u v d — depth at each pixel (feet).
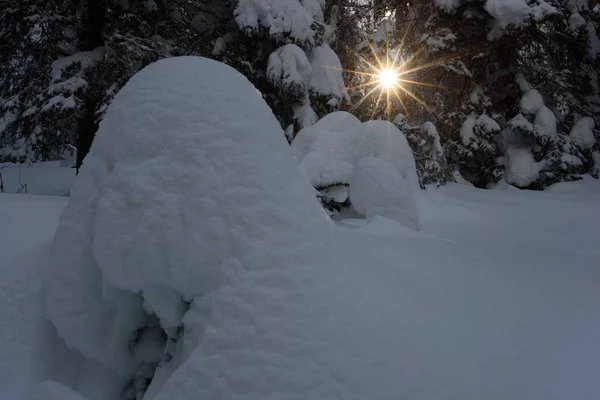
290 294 7.16
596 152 55.16
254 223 7.64
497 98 54.44
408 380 6.45
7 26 35.24
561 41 56.08
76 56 34.68
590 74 60.95
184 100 8.55
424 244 14.02
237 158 8.09
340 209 24.32
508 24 48.60
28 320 8.81
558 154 49.80
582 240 21.56
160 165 8.07
